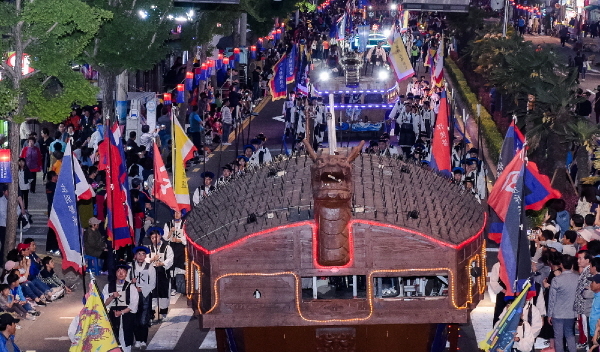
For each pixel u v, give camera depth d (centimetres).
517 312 1597
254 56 5716
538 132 2714
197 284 1457
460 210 1583
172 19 3109
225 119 3972
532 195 1988
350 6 8775
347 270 1374
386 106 4009
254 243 1373
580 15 7462
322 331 1429
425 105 3638
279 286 1380
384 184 1592
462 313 1385
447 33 6291
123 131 3222
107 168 1962
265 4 5422
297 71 5259
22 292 2069
